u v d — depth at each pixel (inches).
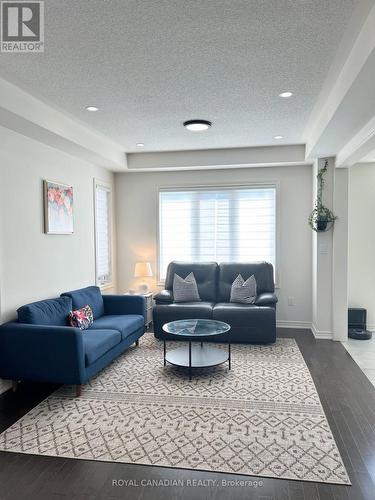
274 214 224.5
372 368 155.8
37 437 102.8
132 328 171.3
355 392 131.7
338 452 94.7
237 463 90.2
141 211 239.9
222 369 154.3
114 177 240.4
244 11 80.0
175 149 212.7
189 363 143.1
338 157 184.7
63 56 99.5
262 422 109.9
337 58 102.2
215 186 230.1
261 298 197.8
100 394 130.6
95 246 209.9
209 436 102.2
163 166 220.2
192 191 233.8
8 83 116.2
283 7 78.7
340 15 81.7
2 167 133.6
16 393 132.3
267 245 227.0
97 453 95.0
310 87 122.4
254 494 80.1
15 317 139.9
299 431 104.7
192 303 204.8
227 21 83.8
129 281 243.4
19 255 142.7
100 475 86.8
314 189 209.9
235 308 191.2
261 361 164.1
